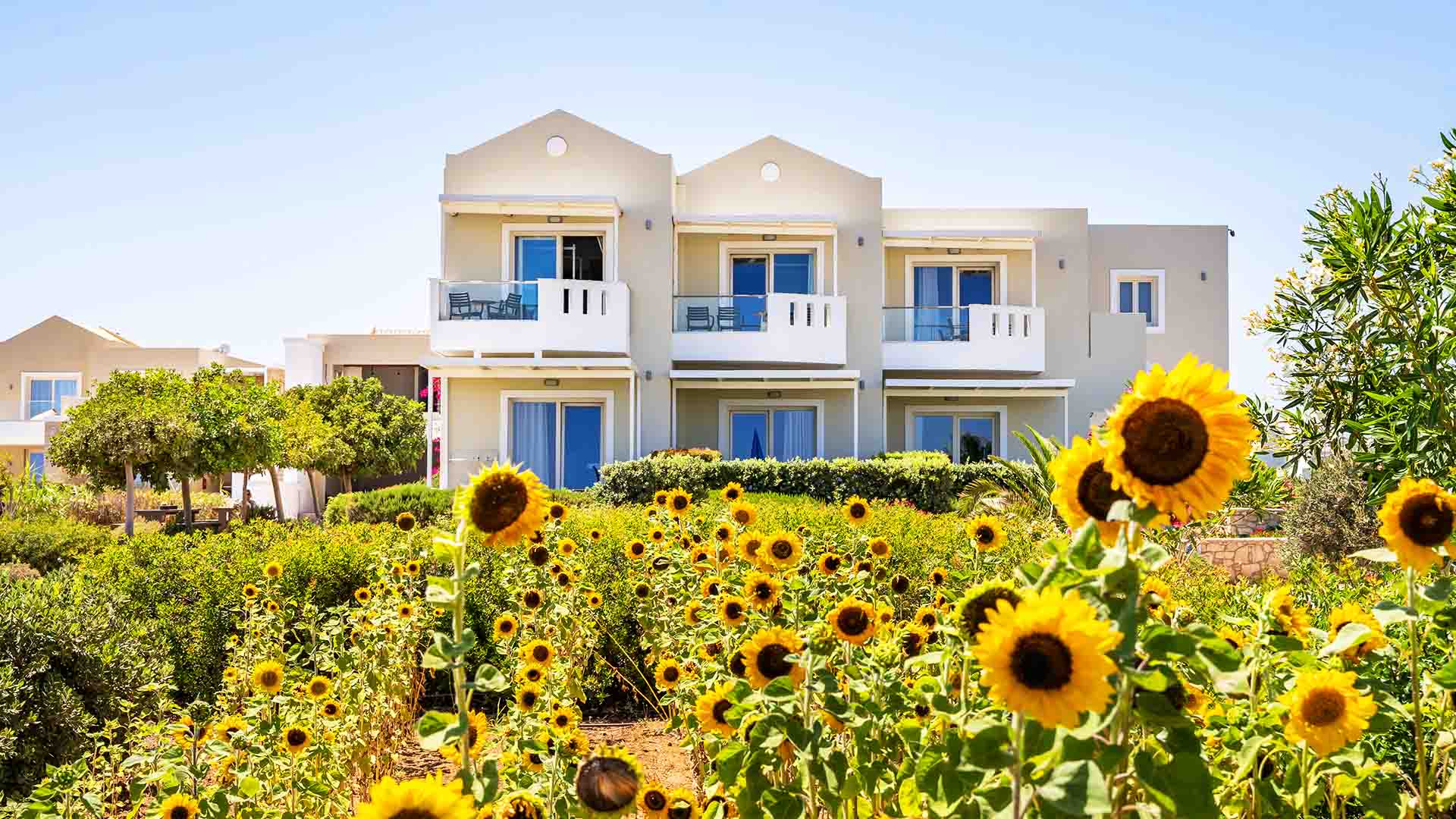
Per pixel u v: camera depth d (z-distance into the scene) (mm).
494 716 6238
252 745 3361
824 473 16438
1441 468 4480
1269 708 2176
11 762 4215
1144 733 2047
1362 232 4863
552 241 19750
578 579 5691
